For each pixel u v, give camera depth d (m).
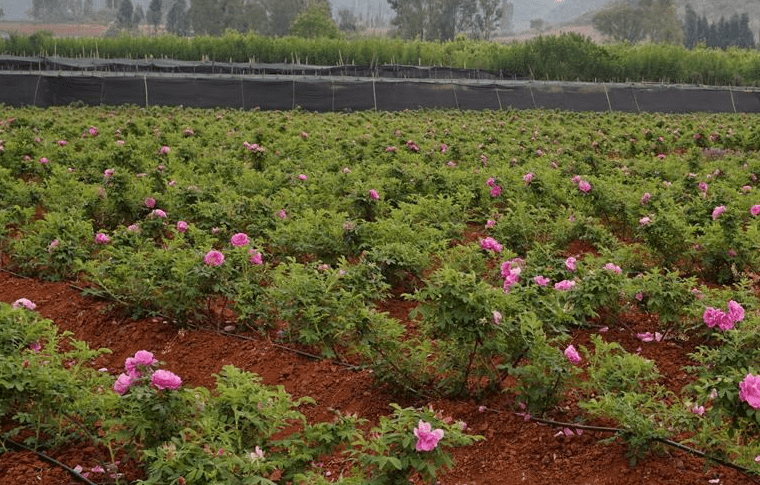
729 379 4.33
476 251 8.48
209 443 4.10
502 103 35.41
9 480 4.54
